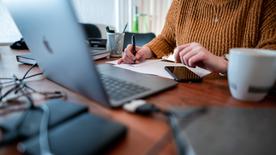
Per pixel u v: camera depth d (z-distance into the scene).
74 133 0.33
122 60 0.84
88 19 2.11
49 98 0.50
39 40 0.47
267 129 0.35
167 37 1.17
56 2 0.34
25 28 0.51
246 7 0.93
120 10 2.32
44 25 0.41
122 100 0.46
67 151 0.29
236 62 0.48
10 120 0.37
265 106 0.47
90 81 0.37
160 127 0.38
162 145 0.33
